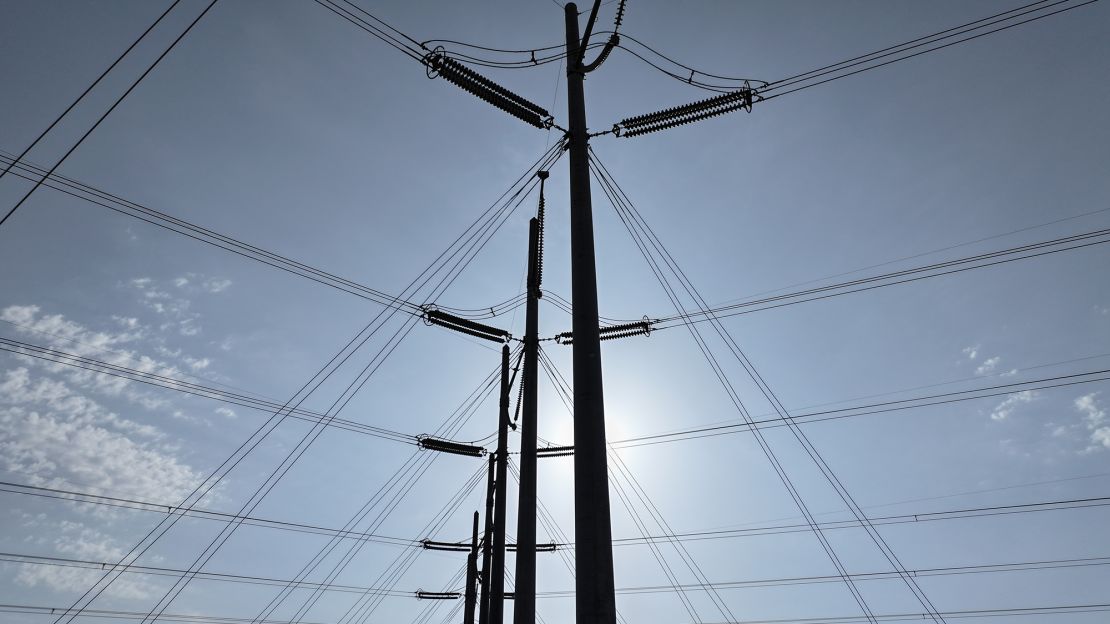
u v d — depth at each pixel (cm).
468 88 1755
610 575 1084
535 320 2356
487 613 2775
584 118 1540
